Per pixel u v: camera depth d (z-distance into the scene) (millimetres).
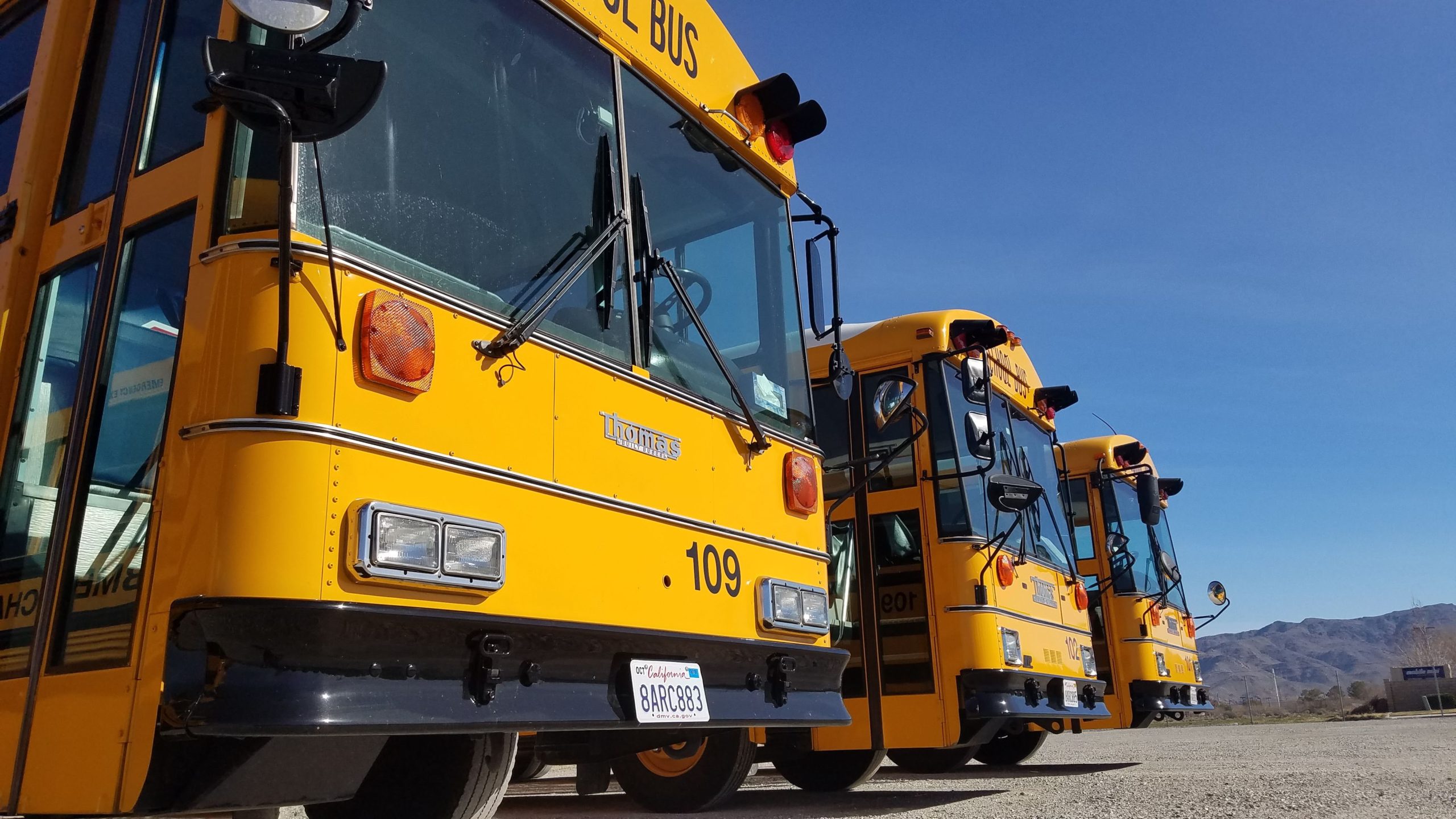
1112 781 7129
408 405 2480
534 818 5391
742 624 3602
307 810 3127
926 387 6805
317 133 2186
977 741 6438
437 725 2342
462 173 2885
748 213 4395
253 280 2305
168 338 2467
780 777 8867
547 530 2809
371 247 2553
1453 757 9531
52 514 2639
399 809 3012
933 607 6434
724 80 4387
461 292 2775
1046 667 7023
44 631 2461
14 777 2404
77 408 2598
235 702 2066
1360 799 5648
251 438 2201
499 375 2756
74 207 2924
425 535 2414
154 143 2730
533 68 3281
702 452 3574
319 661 2162
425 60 2865
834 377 4508
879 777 8289
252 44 2227
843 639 6641
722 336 3990
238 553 2143
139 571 2309
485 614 2541
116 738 2207
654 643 3090
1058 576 7762
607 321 3262
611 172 3500
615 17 3729
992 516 6832
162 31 2834
